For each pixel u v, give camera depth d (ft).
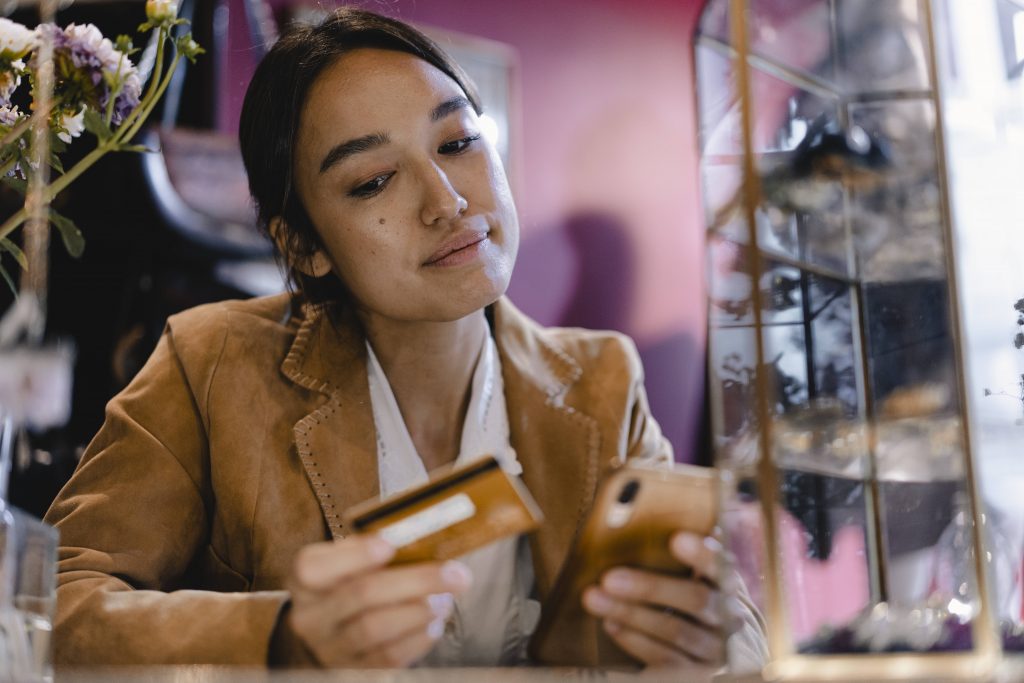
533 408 4.59
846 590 2.68
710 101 3.00
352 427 4.41
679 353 13.34
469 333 4.48
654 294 13.38
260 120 4.47
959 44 3.45
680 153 13.70
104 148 3.71
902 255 2.78
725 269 2.85
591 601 3.11
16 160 3.69
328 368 4.49
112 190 6.53
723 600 2.76
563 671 3.00
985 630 2.62
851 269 2.78
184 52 3.91
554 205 13.07
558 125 13.23
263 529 4.22
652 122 13.65
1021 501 3.31
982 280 3.39
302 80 4.29
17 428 3.79
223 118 8.04
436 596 3.15
